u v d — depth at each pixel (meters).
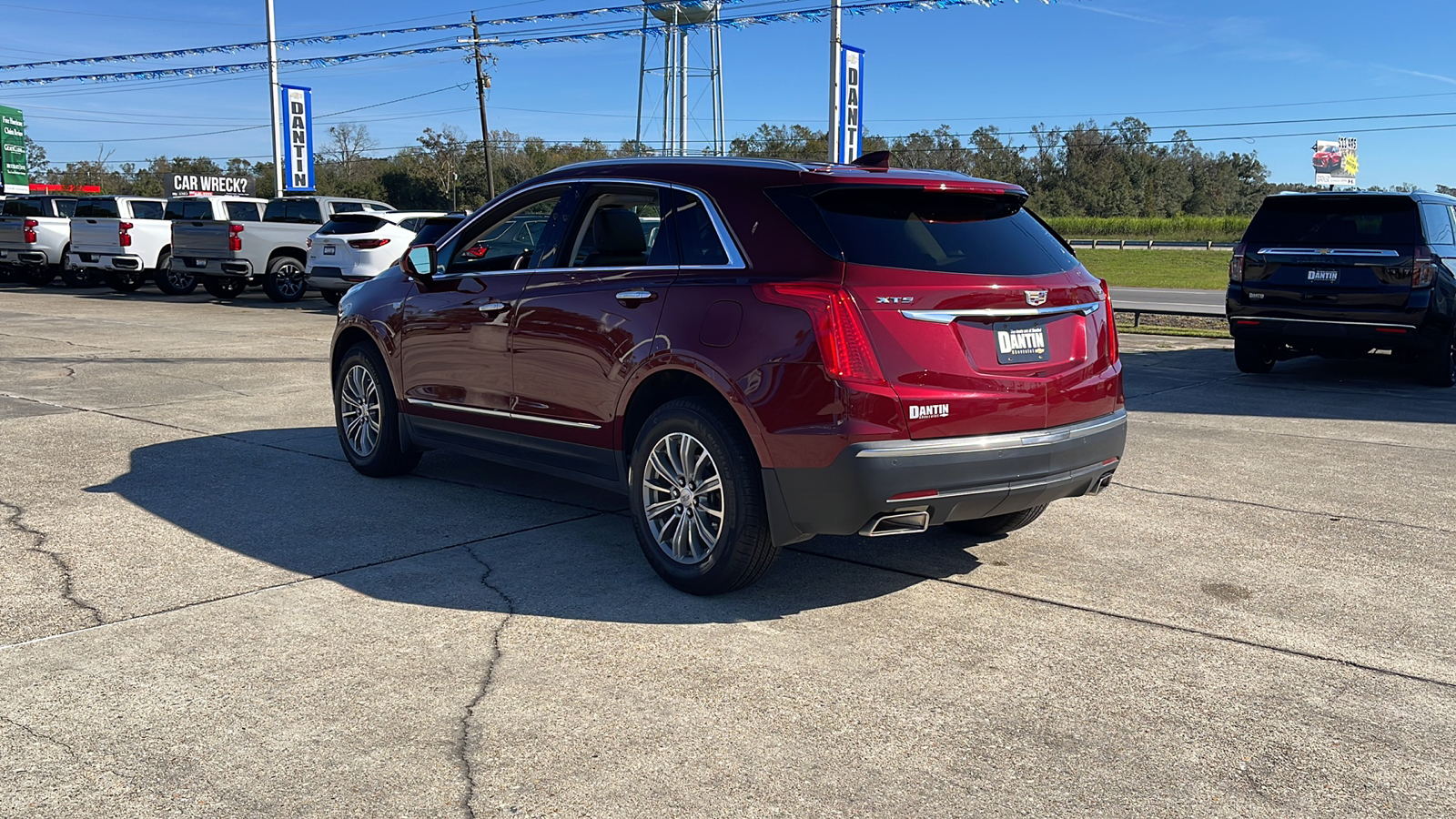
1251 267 10.90
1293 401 9.62
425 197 80.06
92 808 2.73
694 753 3.07
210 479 6.18
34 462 6.54
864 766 3.01
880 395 3.83
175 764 2.96
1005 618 4.18
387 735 3.14
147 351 12.18
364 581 4.46
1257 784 2.94
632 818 2.72
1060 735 3.21
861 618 4.16
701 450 4.28
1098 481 4.54
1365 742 3.20
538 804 2.79
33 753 3.01
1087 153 124.31
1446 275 10.23
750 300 4.07
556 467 5.04
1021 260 4.32
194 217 20.92
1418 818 2.78
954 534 5.36
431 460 6.82
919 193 4.26
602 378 4.62
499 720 3.25
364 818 2.71
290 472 6.37
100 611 4.09
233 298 21.09
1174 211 131.75
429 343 5.62
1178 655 3.84
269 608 4.14
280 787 2.85
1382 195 10.18
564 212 5.02
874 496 3.85
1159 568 4.83
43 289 22.55
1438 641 4.01
